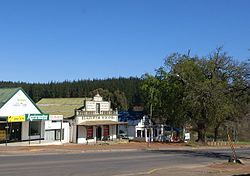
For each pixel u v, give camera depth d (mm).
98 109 62406
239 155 43812
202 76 61688
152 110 69062
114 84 155625
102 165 27000
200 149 54000
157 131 76062
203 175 23328
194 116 61844
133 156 36219
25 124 49594
